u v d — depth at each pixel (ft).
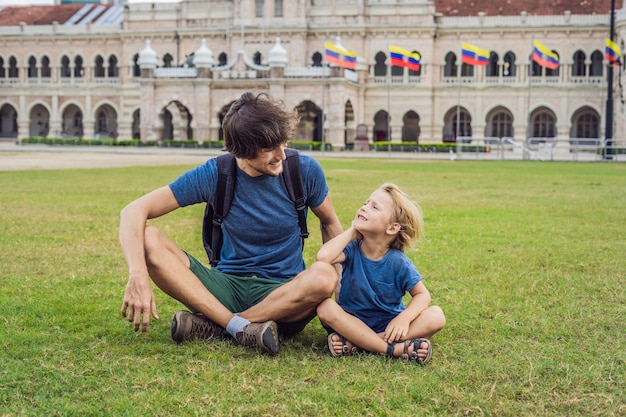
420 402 18.94
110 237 46.60
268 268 25.02
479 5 255.70
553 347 23.67
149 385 19.83
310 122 247.09
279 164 23.71
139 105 269.23
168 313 27.78
